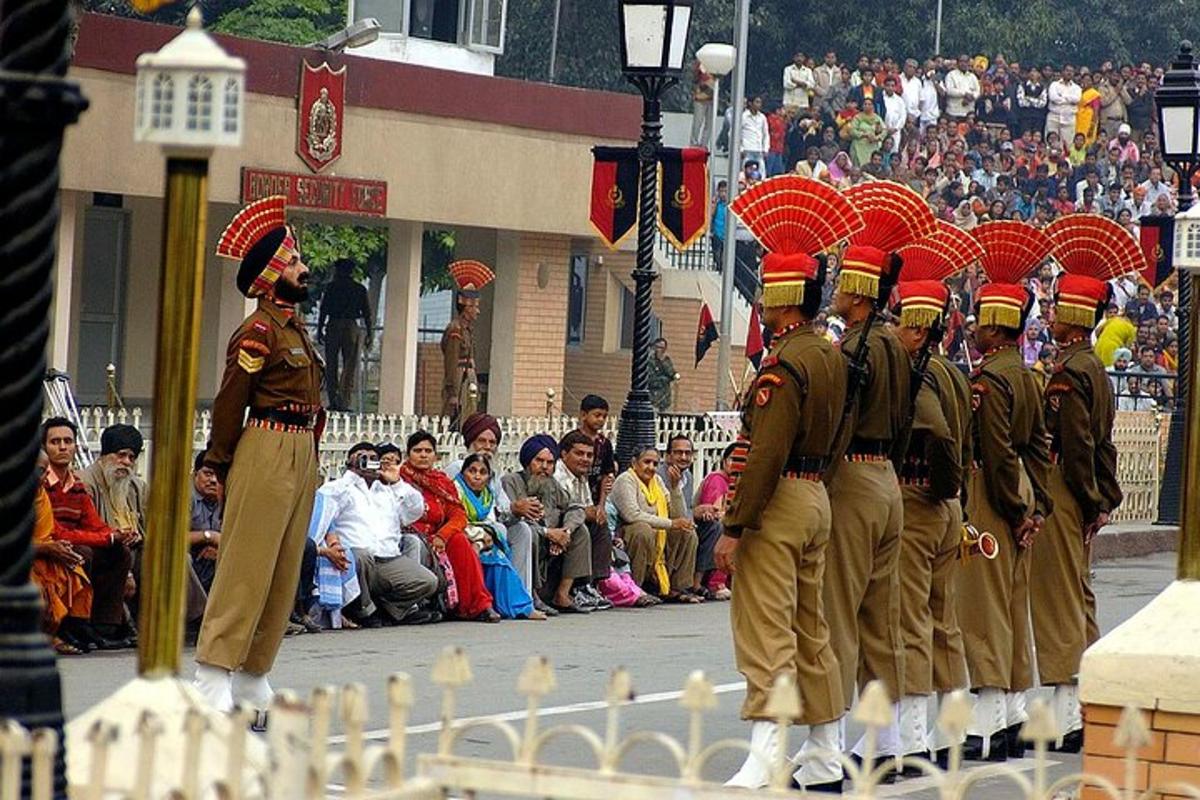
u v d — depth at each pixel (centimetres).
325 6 10062
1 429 1469
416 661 3544
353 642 3772
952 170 10269
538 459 4381
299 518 2800
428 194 7212
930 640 2833
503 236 7750
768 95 12838
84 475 3625
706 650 3841
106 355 7375
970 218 9794
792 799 1348
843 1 12781
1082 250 3250
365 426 4756
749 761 2506
